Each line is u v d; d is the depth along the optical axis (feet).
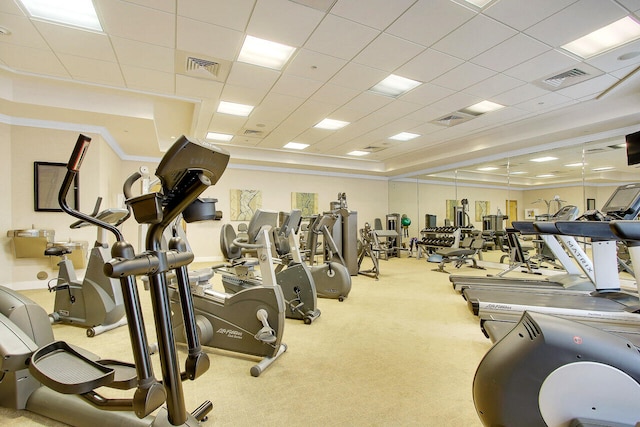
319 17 8.95
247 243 8.36
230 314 8.02
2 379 5.54
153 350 8.20
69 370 4.17
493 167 23.53
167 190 3.42
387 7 8.52
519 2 8.30
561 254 14.08
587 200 17.99
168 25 9.25
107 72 12.19
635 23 9.25
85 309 9.88
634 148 14.14
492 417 4.08
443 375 7.11
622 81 12.97
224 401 6.04
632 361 3.72
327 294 14.12
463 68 11.96
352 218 20.39
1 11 8.57
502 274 18.63
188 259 4.05
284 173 29.89
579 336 3.87
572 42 10.32
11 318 5.46
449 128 19.58
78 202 15.79
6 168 14.64
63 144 15.61
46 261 15.47
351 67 11.89
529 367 3.90
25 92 13.00
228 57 11.13
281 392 6.37
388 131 20.31
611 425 3.64
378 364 7.65
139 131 17.38
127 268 3.08
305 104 15.65
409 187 32.30
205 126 19.16
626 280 16.22
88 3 8.43
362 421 5.46
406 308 12.60
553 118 17.48
